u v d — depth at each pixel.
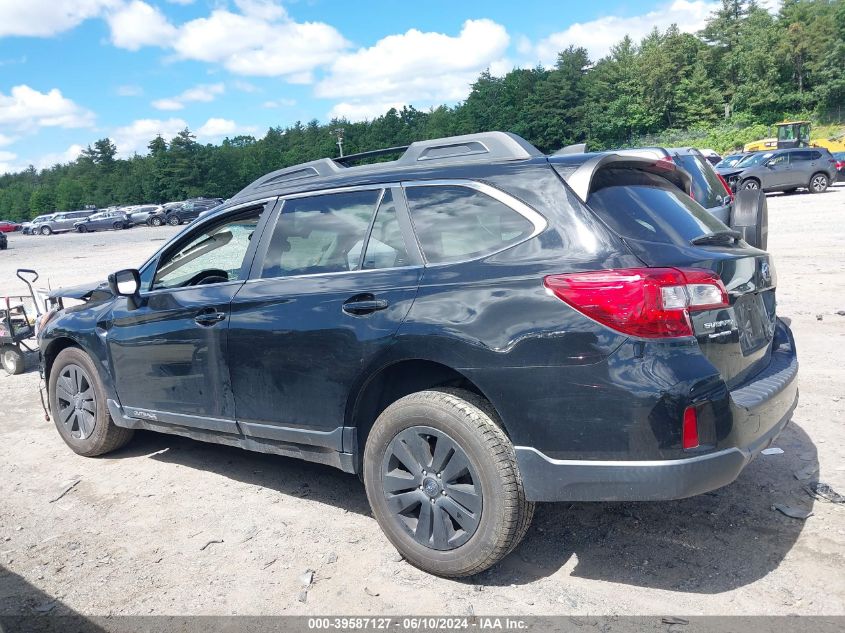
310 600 3.15
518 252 3.07
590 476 2.84
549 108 116.12
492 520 3.02
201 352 4.15
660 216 3.19
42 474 4.91
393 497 3.34
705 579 3.10
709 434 2.76
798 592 2.96
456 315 3.09
